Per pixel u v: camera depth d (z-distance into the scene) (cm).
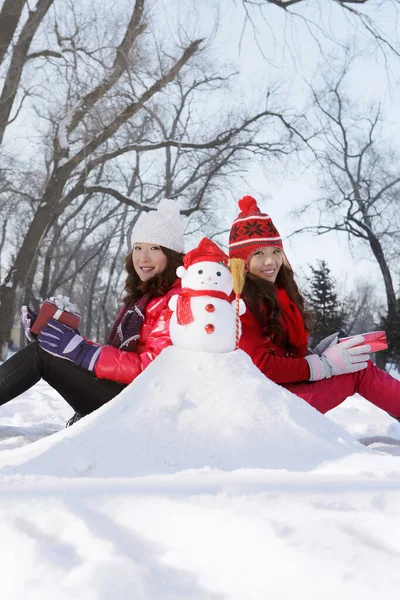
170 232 364
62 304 329
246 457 227
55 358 328
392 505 164
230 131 2588
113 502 165
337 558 132
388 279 2992
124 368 320
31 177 2564
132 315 349
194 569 138
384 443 386
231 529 148
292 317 380
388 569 128
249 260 379
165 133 2417
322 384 358
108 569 131
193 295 270
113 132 2122
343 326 3036
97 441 226
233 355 264
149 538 152
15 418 532
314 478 195
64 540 149
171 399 245
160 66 2105
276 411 247
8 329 2103
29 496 170
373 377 367
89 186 2283
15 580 132
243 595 126
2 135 1973
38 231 2145
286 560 134
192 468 220
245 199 399
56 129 2117
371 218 3066
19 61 1891
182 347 269
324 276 3123
